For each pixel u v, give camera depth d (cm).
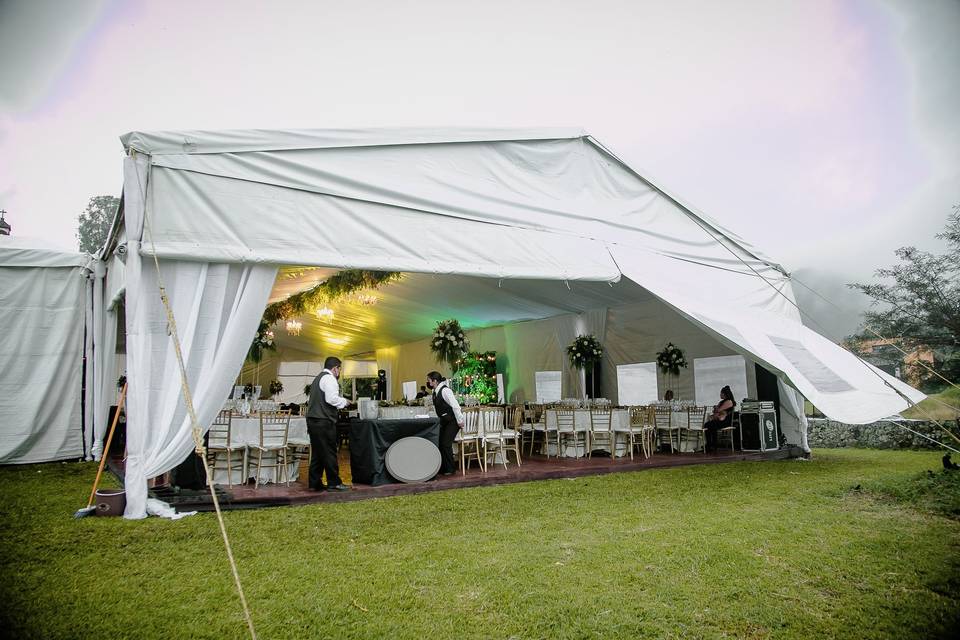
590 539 403
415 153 605
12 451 802
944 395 1061
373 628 258
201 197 489
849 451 1057
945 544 391
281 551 372
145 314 466
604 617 271
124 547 375
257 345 1051
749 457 886
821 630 260
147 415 462
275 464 612
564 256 680
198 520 450
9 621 261
